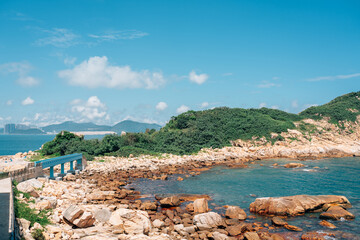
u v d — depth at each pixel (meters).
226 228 18.61
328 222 19.95
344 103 103.38
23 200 18.05
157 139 73.62
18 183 22.66
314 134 79.62
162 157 57.25
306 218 21.27
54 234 14.37
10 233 10.59
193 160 56.78
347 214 20.89
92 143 62.19
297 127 82.81
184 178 38.78
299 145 71.31
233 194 29.30
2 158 55.25
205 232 18.08
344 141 76.31
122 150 61.09
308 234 17.77
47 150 58.44
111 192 27.56
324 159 59.59
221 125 79.44
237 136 75.19
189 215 21.27
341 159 59.34
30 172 26.73
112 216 17.64
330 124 88.50
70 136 63.22
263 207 22.55
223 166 50.62
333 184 33.72
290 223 20.25
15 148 144.75
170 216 21.02
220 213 22.64
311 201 22.97
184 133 72.62
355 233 18.08
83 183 32.66
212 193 29.83
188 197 27.52
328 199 23.62
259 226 19.69
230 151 66.81
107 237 15.30
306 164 52.03
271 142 72.31
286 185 33.47
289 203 22.30
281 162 55.66
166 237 16.14
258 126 77.69
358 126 89.69
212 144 69.69
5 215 13.29
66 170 40.97
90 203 24.06
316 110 95.31
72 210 16.58
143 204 23.27
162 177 37.84
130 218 17.56
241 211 21.52
